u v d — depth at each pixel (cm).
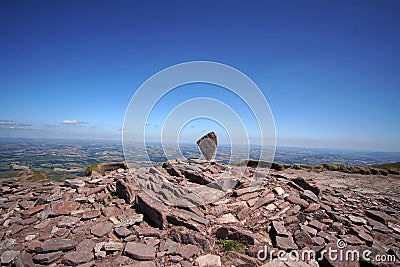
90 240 205
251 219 245
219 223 239
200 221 235
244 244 206
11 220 246
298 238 210
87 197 301
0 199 302
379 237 219
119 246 198
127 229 222
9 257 184
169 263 181
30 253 189
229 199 295
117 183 311
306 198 296
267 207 271
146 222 243
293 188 333
